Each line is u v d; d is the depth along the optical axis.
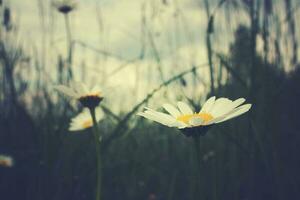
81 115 0.35
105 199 0.45
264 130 0.36
